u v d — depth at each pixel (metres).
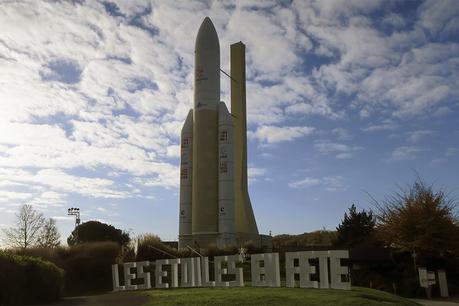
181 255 48.03
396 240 47.31
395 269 47.34
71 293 36.50
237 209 61.12
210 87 58.97
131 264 34.47
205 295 24.59
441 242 45.25
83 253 42.41
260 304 21.41
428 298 39.03
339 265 26.97
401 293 41.25
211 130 58.09
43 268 26.84
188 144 59.66
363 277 45.56
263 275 31.64
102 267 41.12
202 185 56.84
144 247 47.22
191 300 22.86
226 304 21.50
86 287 39.88
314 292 25.17
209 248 50.44
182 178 58.81
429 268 46.19
